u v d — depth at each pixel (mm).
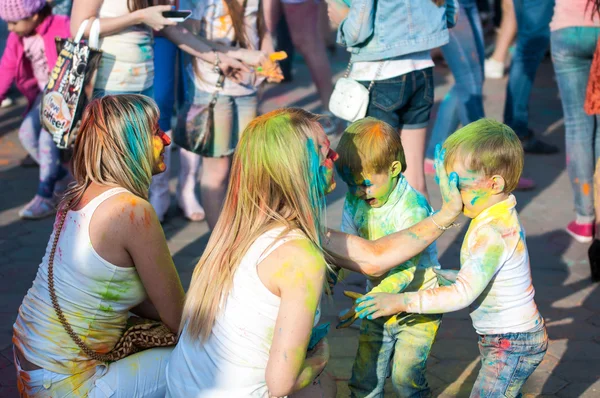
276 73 4152
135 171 2600
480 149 2414
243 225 2271
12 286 4188
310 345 2402
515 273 2482
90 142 2568
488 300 2551
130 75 4051
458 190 2471
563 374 3359
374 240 2607
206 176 4402
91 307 2533
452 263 4496
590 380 3311
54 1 5355
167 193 5035
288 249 2168
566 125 4676
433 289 2473
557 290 4156
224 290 2266
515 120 6363
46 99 3875
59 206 2617
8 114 7457
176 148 6441
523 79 6250
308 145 2248
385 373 2898
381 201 2742
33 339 2551
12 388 3266
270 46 4453
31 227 4988
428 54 4027
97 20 3859
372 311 2469
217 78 4129
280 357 2125
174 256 4586
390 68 3879
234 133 4312
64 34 4988
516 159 2434
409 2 3775
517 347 2541
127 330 2670
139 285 2607
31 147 5312
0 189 5637
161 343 2688
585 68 4477
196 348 2332
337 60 9461
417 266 2846
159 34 4406
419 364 2830
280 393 2156
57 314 2521
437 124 5828
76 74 3793
